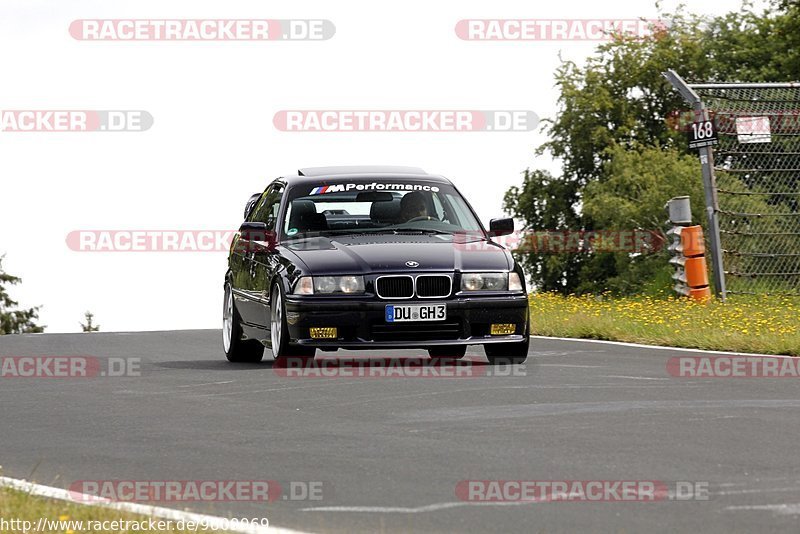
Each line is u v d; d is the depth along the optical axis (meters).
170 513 17.44
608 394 28.59
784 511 17.22
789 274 58.22
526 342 35.19
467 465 20.62
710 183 55.31
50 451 23.12
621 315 48.75
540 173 123.75
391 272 34.12
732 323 43.81
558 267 116.69
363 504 18.06
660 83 122.62
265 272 36.38
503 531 16.41
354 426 24.72
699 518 16.89
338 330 33.97
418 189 38.12
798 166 60.72
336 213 37.50
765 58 120.56
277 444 22.98
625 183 102.88
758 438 22.73
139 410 27.95
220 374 34.62
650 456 21.16
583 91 122.00
